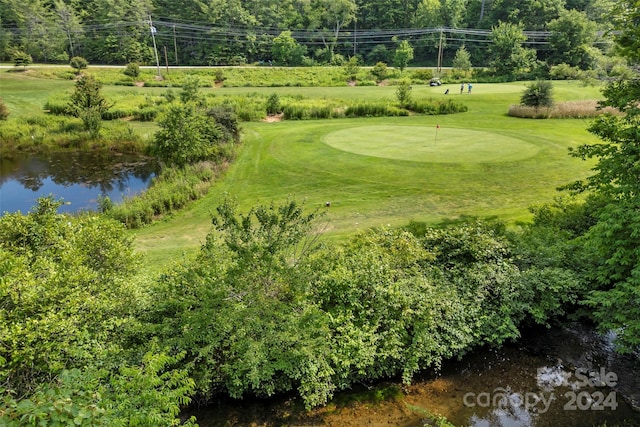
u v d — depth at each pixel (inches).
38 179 858.1
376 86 2170.3
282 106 1374.3
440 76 2413.9
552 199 572.1
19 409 134.3
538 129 1037.8
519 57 2320.4
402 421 248.1
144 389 178.2
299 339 256.4
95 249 296.4
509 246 376.2
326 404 261.4
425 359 286.5
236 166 794.8
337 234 487.8
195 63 3184.1
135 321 266.7
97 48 2994.6
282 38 3115.2
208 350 242.1
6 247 278.5
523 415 252.7
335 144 905.5
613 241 295.7
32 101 1519.4
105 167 938.7
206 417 251.6
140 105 1417.3
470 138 933.2
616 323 287.0
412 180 665.0
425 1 3378.4
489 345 315.6
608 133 370.0
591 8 2615.7
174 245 492.1
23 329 201.8
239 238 295.7
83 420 143.5
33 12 2962.6
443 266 363.6
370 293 305.4
